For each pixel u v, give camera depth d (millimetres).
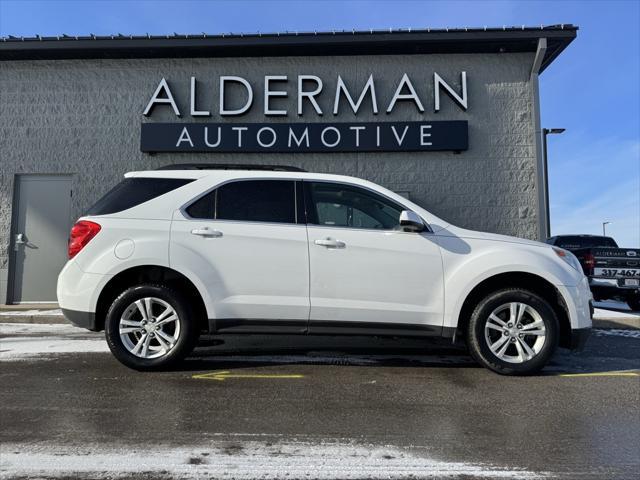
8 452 2967
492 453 3023
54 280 9656
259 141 9656
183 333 4676
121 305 4648
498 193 9578
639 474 2756
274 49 9617
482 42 9336
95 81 9906
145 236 4621
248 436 3250
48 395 4078
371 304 4605
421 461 2906
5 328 7613
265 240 4637
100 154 9797
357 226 4770
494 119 9672
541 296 4906
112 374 4723
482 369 4988
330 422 3512
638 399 4082
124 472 2729
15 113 9883
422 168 9664
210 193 4801
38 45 9438
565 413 3736
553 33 9117
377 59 9820
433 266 4629
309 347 5996
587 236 14070
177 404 3865
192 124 9695
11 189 9758
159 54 9781
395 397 4078
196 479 2664
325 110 9781
